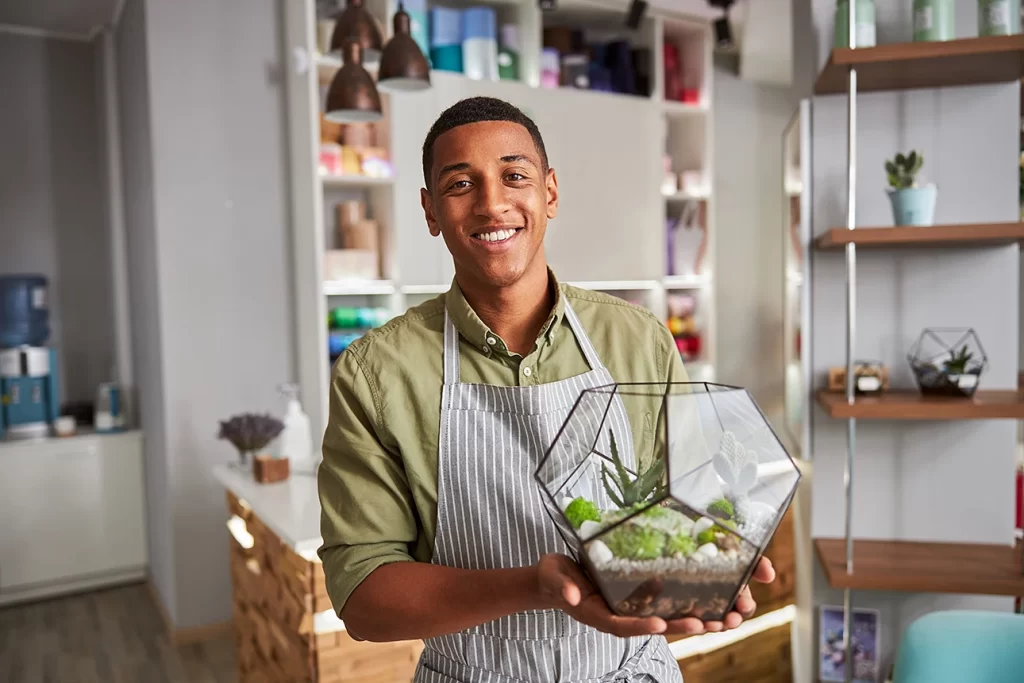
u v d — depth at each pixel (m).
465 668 1.09
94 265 4.53
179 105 3.37
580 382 1.09
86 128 4.48
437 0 3.60
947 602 2.24
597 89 3.76
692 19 3.93
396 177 3.25
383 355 1.09
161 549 3.75
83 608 3.86
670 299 3.98
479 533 1.05
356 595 1.00
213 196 3.45
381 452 1.07
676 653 2.53
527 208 1.00
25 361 4.06
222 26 3.44
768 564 0.83
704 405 0.82
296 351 3.64
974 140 2.18
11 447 3.81
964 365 2.05
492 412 1.06
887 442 2.28
